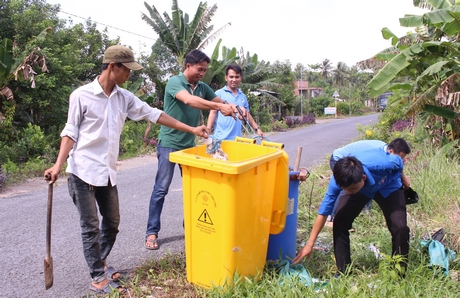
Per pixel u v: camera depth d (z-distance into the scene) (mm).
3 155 9945
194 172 2789
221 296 2709
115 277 3211
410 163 7102
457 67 7363
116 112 2957
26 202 6219
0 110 11070
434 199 4902
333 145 13586
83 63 14477
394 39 9031
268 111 25062
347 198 3182
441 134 8500
